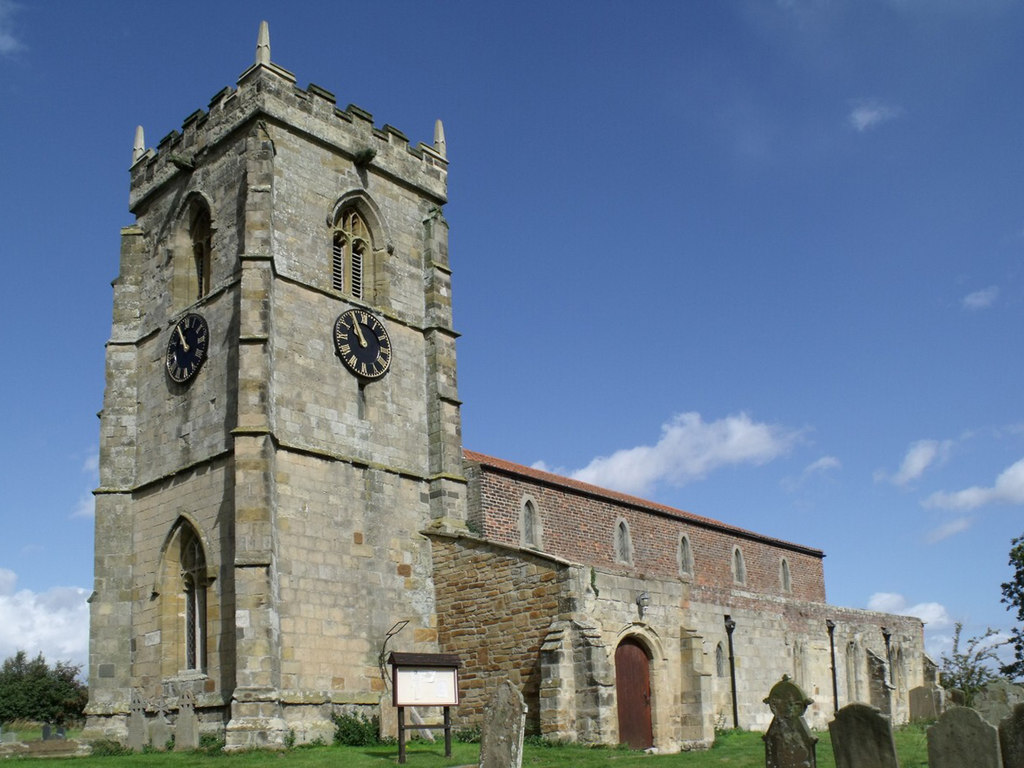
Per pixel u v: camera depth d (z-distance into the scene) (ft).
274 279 118.32
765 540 201.67
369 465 122.31
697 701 115.85
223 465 114.21
